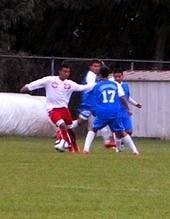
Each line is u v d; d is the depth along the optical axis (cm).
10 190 2348
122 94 3684
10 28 7444
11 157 3275
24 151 3600
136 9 7756
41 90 5684
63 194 2292
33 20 7162
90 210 2053
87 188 2409
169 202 2189
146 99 5375
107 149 3900
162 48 7762
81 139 5081
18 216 1956
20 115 4956
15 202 2152
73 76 5666
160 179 2634
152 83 5359
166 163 3136
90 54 8000
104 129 3931
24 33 7944
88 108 3700
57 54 8038
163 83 5338
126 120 3756
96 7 7775
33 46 8031
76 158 3256
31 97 5172
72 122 3600
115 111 3431
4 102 4928
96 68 3778
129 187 2444
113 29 7956
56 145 3562
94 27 8012
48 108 3588
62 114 3578
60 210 2047
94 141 4844
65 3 7288
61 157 3291
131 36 7956
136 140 5153
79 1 7350
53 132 5062
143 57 7981
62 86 3572
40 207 2084
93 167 2923
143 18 7812
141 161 3189
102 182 2542
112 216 1972
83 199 2219
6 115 4909
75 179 2597
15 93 5431
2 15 6569
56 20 7931
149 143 4791
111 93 3428
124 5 7762
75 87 3594
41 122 5009
